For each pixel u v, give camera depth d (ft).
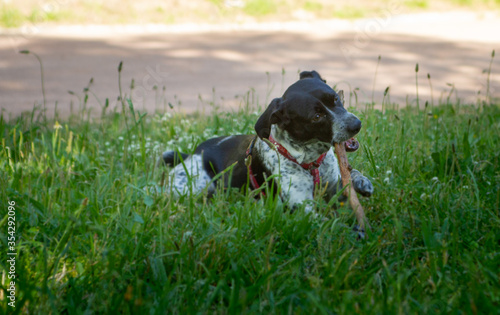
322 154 14.65
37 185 15.01
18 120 19.54
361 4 51.62
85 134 20.10
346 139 13.60
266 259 11.02
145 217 12.62
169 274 11.28
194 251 11.60
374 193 14.89
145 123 22.88
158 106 27.53
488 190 14.47
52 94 29.99
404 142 17.87
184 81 32.55
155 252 11.80
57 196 14.28
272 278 10.80
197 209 13.53
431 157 16.81
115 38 42.83
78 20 46.03
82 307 10.62
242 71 34.73
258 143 15.25
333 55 38.73
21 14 45.98
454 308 9.85
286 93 14.32
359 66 36.01
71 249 12.21
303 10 49.78
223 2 49.78
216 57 38.04
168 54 38.75
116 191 14.49
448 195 13.78
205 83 32.09
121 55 38.42
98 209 13.67
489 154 16.87
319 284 10.57
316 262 11.60
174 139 20.13
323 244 12.07
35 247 12.46
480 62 36.81
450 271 11.11
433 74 34.12
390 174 15.48
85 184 15.70
